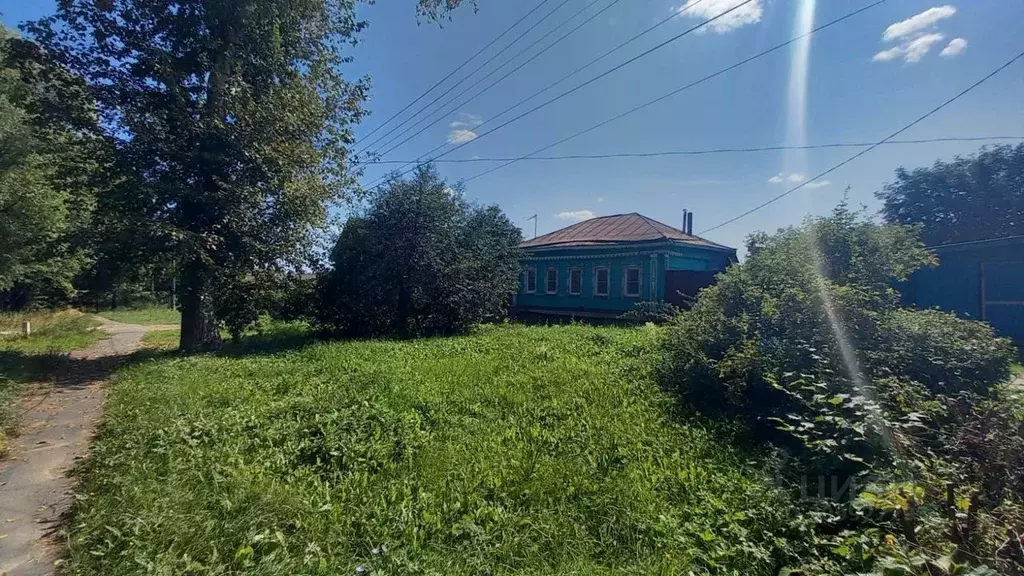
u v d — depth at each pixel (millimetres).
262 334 16438
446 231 15250
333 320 15078
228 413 5590
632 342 10602
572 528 3275
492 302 16375
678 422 5504
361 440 4773
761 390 5578
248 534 3068
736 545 3049
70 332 19125
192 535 3055
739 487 3846
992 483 3455
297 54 13242
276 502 3471
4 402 6160
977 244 12430
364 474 4098
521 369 8000
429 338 13664
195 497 3562
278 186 12289
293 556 2936
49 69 10828
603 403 6031
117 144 10930
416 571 2811
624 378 7305
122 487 3732
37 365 10125
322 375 7844
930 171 29234
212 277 12055
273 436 4871
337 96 14070
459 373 7652
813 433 4309
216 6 11406
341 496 3738
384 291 14773
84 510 3547
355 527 3305
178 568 2762
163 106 11625
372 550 2977
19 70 11797
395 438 4793
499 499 3674
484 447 4598
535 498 3658
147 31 11828
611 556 3031
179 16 11867
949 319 6684
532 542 3139
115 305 40312
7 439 5402
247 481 3812
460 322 15672
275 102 12141
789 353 5602
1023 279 11992
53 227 16266
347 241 14914
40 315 25328
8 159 14875
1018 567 2473
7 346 14359
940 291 13305
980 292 12586
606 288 20250
